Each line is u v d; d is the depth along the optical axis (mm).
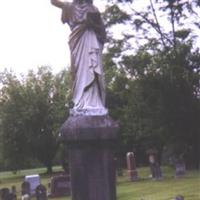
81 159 12859
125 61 41719
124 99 49438
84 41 13414
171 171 49781
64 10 13656
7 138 72562
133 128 47719
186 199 28141
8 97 72750
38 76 73812
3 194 36406
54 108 71375
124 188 36156
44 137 71562
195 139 42875
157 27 41281
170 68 41281
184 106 41594
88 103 13266
